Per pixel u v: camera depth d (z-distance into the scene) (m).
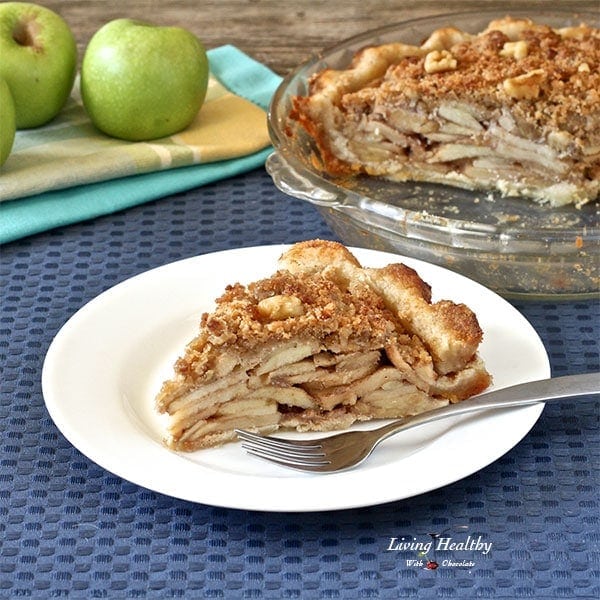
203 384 0.75
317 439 0.76
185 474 0.71
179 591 0.69
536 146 1.03
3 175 0.96
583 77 1.04
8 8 1.04
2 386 0.80
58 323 0.85
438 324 0.78
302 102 1.03
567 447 0.76
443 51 1.07
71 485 0.74
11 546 0.71
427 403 0.78
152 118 1.02
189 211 0.97
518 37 1.09
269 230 0.94
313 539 0.71
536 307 0.87
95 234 0.94
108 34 1.02
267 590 0.69
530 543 0.71
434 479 0.71
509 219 1.00
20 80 1.02
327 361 0.77
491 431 0.74
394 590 0.69
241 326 0.76
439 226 0.86
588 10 1.11
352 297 0.79
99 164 0.98
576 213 1.01
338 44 1.09
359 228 0.89
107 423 0.74
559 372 0.81
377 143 1.05
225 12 1.21
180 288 0.84
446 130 1.04
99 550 0.71
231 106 1.08
